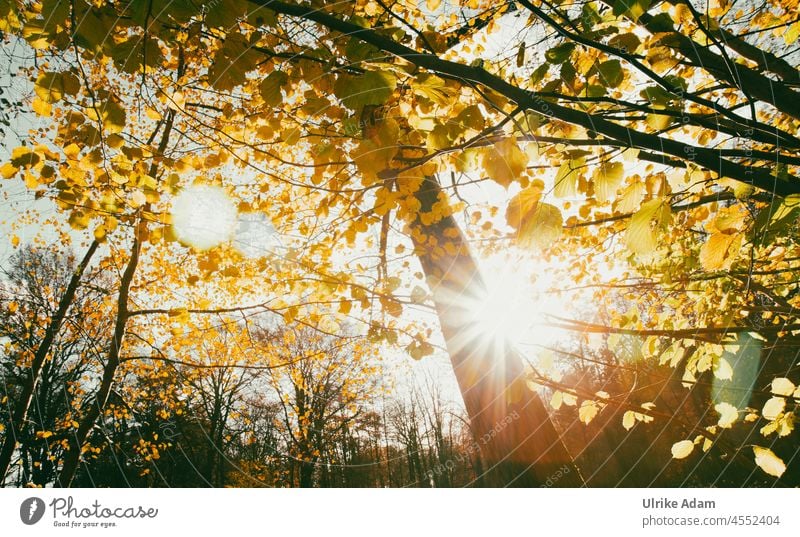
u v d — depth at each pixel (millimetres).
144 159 2227
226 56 1708
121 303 8000
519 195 1455
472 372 3131
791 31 2258
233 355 9266
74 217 2154
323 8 1838
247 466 17594
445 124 1616
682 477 15695
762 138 1723
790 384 2650
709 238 1849
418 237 2797
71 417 10297
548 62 1624
